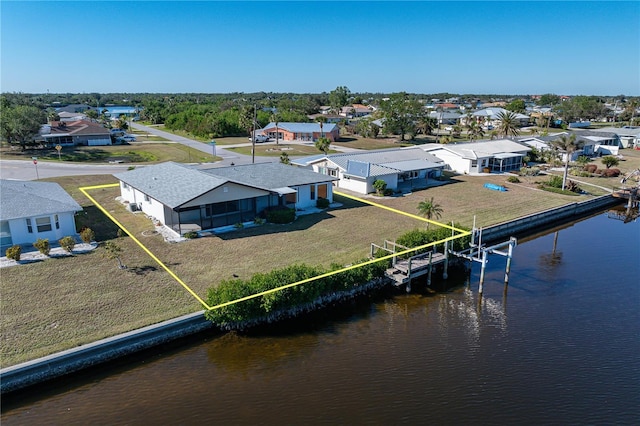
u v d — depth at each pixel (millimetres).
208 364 21141
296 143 98625
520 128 131000
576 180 63156
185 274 28156
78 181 53938
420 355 22141
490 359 21844
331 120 136625
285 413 17875
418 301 28406
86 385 19500
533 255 37156
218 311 23125
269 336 23625
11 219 30688
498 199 50656
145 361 21219
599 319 26109
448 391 19359
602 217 50625
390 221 40688
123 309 23625
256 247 33250
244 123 104188
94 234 34469
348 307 27281
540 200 50875
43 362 19281
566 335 24266
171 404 18391
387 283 30031
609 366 21328
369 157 59438
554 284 31234
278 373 20516
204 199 35469
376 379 20125
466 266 34312
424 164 59375
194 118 116438
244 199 39094
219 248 32844
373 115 145375
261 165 48562
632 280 31922
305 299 25531
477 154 66500
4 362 19125
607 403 18719
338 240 35219
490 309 27359
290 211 39812
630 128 105438
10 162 65125
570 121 145875
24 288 25578
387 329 24734
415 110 104688
